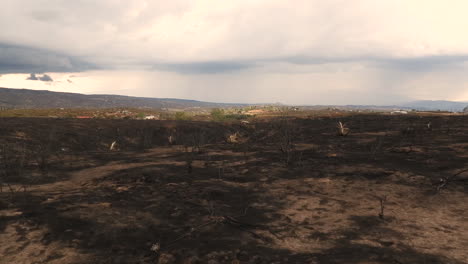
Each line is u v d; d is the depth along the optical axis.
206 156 10.22
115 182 6.73
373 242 3.53
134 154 11.98
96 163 9.73
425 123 17.30
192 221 4.27
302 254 3.25
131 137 20.25
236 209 4.85
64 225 4.02
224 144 14.00
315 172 7.16
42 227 3.94
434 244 3.44
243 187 6.20
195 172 7.68
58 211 4.54
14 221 4.11
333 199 5.25
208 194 5.60
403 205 4.83
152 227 4.04
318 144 11.92
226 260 3.12
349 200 5.16
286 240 3.67
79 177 7.54
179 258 3.16
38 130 16.55
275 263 3.03
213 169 8.03
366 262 3.00
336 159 8.49
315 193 5.64
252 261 3.10
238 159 9.42
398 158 8.20
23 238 3.63
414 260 3.04
